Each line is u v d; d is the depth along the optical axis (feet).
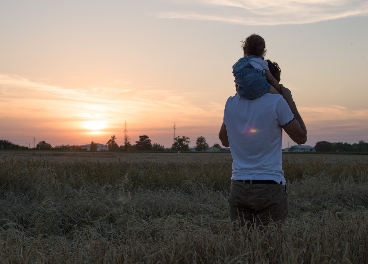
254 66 8.40
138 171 34.99
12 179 25.17
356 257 8.00
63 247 9.75
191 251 7.88
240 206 8.65
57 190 23.59
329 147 385.70
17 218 17.46
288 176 37.11
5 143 297.12
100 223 16.44
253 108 8.32
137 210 19.31
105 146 588.50
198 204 21.36
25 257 8.83
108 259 8.00
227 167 43.16
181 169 41.50
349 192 25.39
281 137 8.44
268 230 8.11
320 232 8.68
